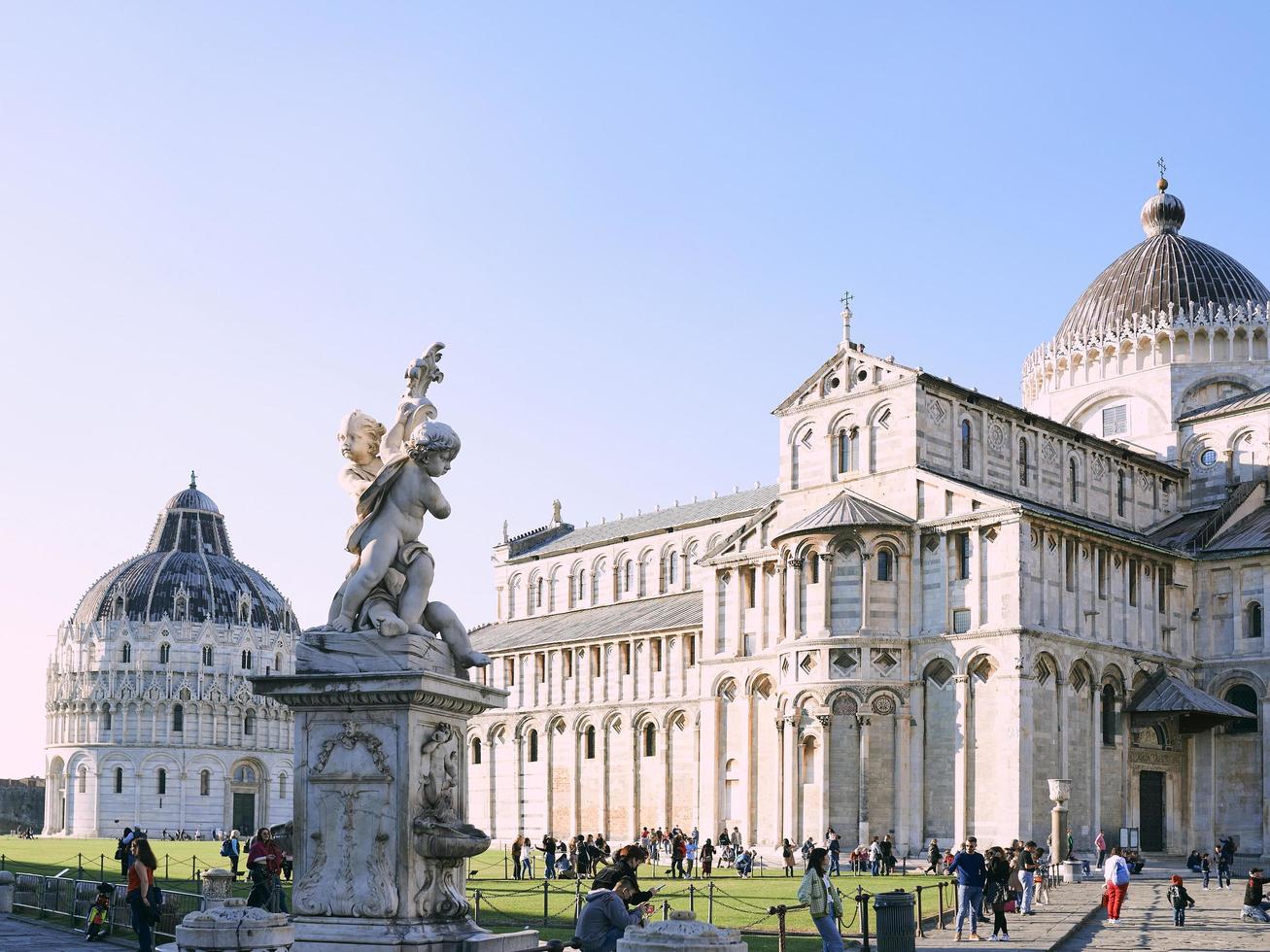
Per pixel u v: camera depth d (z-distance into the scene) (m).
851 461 86.62
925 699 79.81
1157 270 104.81
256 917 16.78
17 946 35.72
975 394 86.44
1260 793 85.06
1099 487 94.94
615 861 22.09
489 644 130.62
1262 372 99.25
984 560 78.44
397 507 19.38
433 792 18.48
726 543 93.31
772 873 76.44
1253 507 95.19
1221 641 88.75
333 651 18.72
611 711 113.19
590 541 137.75
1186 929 46.62
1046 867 61.66
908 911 33.72
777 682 85.62
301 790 18.47
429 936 17.88
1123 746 82.81
